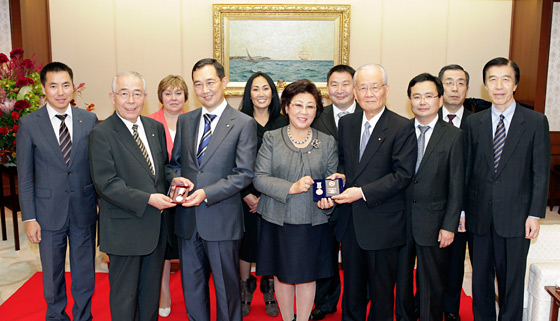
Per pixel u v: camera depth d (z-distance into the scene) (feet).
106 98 20.39
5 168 14.48
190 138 8.35
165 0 20.04
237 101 20.66
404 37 20.39
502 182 8.25
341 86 10.11
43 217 8.80
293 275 8.09
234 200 8.34
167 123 11.09
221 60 20.18
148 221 7.88
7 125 13.16
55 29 19.97
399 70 20.56
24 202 8.71
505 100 8.23
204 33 20.30
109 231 7.84
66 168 8.87
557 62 19.51
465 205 8.90
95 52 20.13
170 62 20.36
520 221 8.22
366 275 8.48
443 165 8.23
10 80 13.55
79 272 9.21
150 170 8.04
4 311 10.48
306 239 8.10
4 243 15.40
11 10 18.44
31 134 8.76
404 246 8.64
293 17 20.08
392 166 8.03
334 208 8.55
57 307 9.16
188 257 8.41
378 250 8.05
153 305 8.36
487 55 20.51
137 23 20.10
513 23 20.31
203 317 8.61
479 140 8.57
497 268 8.51
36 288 11.75
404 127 7.92
